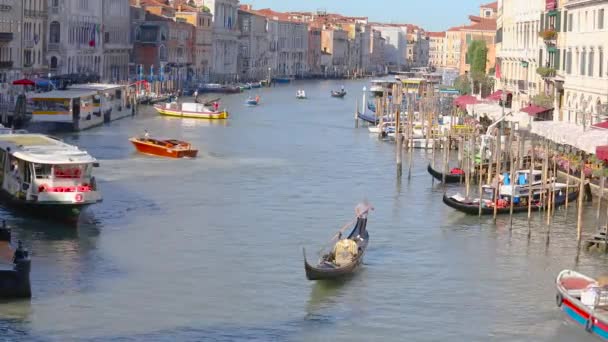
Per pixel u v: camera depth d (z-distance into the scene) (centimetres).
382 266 4341
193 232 4894
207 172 6912
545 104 7950
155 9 17388
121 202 5609
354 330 3569
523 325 3638
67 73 12888
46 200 4784
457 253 4584
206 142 8894
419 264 4388
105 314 3634
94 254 4394
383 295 3941
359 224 4581
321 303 3831
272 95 17225
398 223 5212
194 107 11412
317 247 4666
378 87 15200
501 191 5544
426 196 6056
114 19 15288
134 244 4603
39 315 3584
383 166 7444
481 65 12794
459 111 10425
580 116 7056
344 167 7350
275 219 5269
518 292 4009
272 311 3734
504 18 10181
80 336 3416
